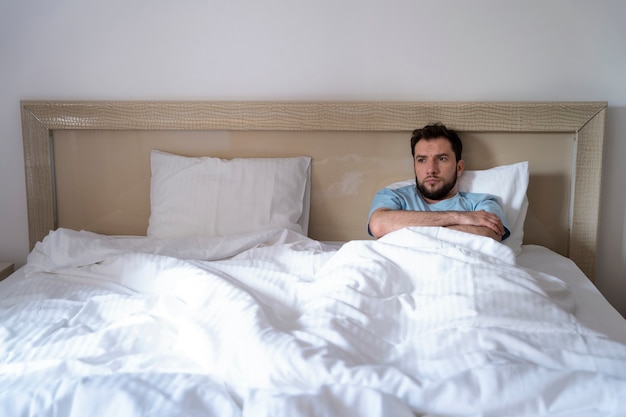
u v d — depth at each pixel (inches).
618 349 50.6
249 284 65.7
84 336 54.9
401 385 43.6
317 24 95.5
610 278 98.7
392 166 95.6
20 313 64.3
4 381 48.6
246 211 91.5
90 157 98.4
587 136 91.4
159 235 92.3
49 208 99.3
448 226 80.5
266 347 47.8
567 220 95.1
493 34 93.9
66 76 99.0
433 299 58.6
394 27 94.7
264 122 94.9
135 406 41.8
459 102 92.5
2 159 101.4
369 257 66.9
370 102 93.7
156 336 56.0
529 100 95.0
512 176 89.6
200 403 43.1
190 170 93.9
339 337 50.4
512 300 57.2
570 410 42.6
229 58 97.3
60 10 97.3
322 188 97.3
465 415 42.3
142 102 95.7
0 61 98.8
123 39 97.7
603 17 92.0
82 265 79.1
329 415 39.8
